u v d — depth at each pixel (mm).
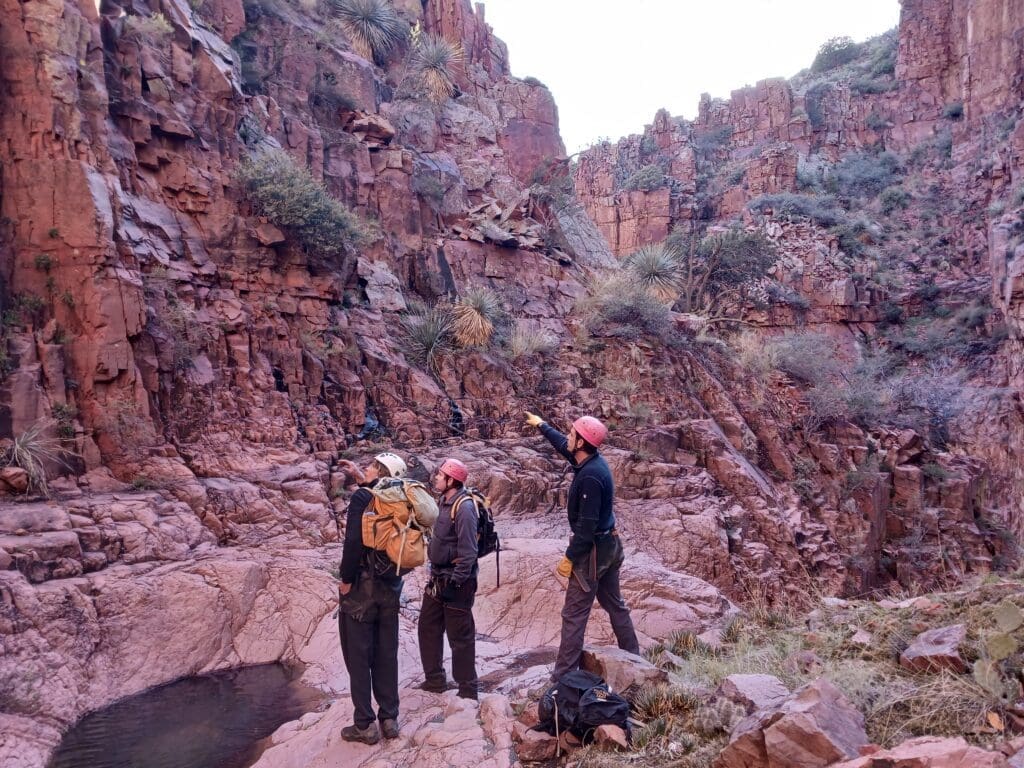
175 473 9641
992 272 41719
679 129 74500
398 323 15633
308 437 11820
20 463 8258
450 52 21812
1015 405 31812
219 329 11508
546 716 4297
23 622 6172
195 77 13109
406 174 18156
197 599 7336
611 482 4953
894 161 62281
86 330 9469
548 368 16578
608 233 66250
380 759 4281
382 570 4520
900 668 4332
